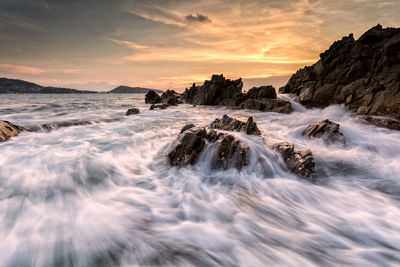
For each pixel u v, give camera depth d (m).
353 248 3.95
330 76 24.86
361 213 5.11
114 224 4.43
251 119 10.48
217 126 11.78
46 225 4.26
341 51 24.98
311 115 20.33
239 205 5.37
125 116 20.58
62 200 5.27
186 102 45.00
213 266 3.44
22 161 7.55
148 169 7.62
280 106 24.56
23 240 3.83
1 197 5.26
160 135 12.51
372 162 8.34
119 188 6.16
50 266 3.38
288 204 5.51
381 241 4.13
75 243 3.81
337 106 20.77
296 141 11.23
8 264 3.37
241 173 6.91
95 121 16.23
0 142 9.52
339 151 9.55
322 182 6.79
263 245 3.97
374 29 24.33
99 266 3.41
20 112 23.84
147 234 4.16
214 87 36.31
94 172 6.99
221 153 7.41
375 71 20.72
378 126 13.91
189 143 7.70
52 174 6.64
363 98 18.73
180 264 3.46
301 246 3.98
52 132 12.51
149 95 46.19
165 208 5.18
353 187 6.48
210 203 5.43
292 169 7.13
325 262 3.60
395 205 5.44
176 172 7.21
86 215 4.70
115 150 9.40
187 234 4.21
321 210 5.26
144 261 3.51
